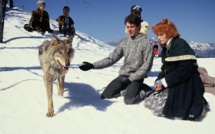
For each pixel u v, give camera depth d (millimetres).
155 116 4098
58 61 4238
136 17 4652
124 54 4906
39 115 3965
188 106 3857
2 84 5062
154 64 10242
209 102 4730
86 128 3621
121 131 3562
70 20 14062
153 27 4145
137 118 4016
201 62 11219
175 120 3936
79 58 9312
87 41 14852
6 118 3760
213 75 7461
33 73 6000
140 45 4680
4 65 6582
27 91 4879
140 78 4676
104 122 3826
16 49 9055
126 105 4547
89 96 5074
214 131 3607
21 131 3422
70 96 4930
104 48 14461
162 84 4137
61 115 4008
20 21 14938
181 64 3795
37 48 9898
